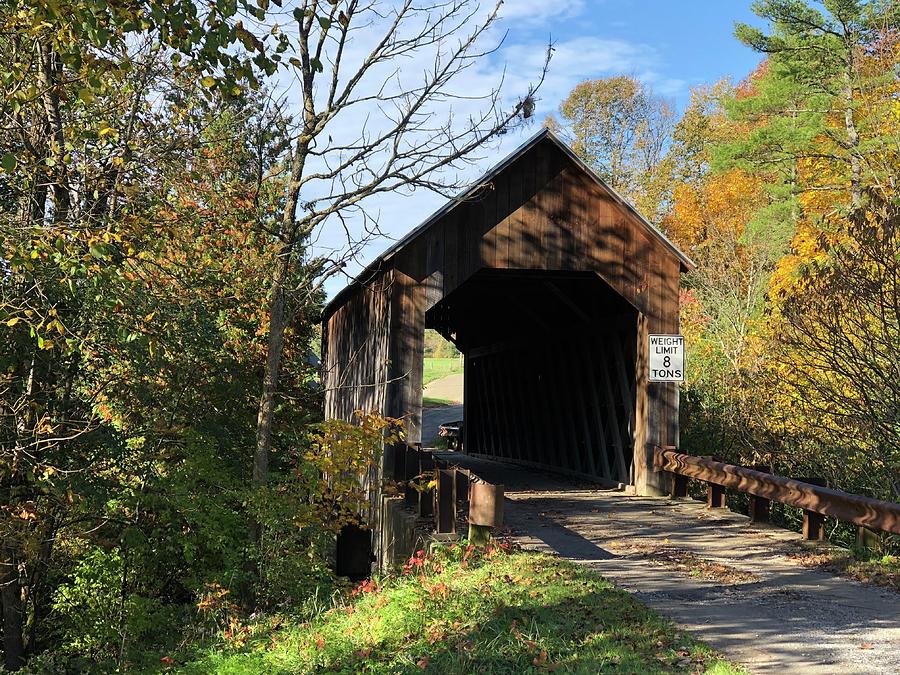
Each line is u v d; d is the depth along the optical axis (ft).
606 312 52.31
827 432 44.65
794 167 100.63
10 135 34.19
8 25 30.50
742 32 94.22
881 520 28.02
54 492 37.96
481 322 72.90
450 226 44.21
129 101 36.73
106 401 44.11
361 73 37.24
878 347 39.86
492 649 19.12
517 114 36.68
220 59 26.84
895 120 77.87
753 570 27.71
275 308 39.81
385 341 44.21
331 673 20.84
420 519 34.19
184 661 30.22
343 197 37.09
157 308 37.68
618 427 50.96
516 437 68.33
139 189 35.55
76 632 43.45
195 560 44.21
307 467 38.88
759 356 58.95
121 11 24.84
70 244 28.96
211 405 49.96
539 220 45.39
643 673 16.89
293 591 38.27
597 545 31.86
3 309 31.24
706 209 119.44
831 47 89.76
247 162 44.57
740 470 37.40
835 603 23.41
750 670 17.51
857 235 37.55
